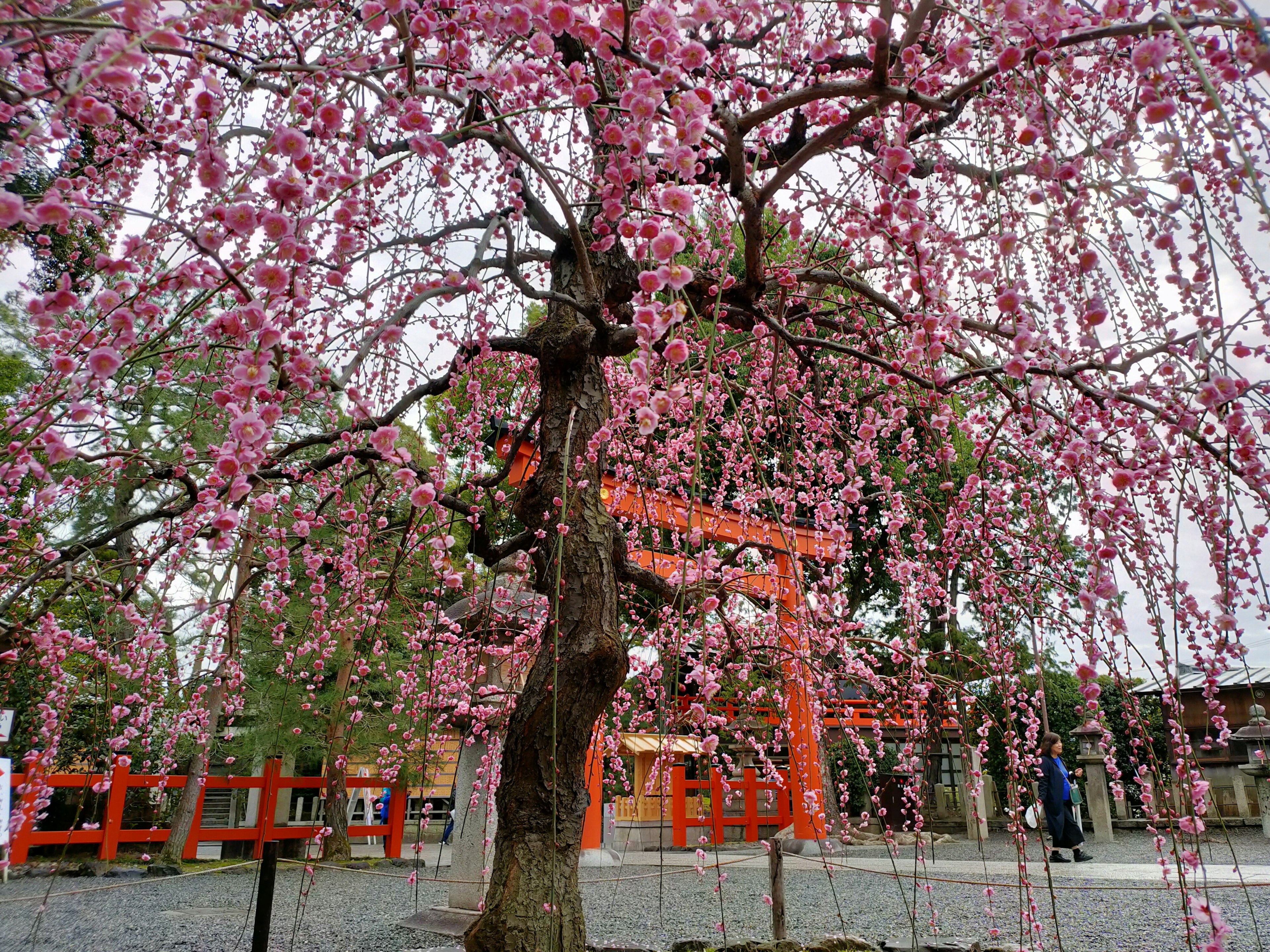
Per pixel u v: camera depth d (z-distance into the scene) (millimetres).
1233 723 11477
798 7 2648
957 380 2418
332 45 1970
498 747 3781
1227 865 5918
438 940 4066
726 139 1996
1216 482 2023
